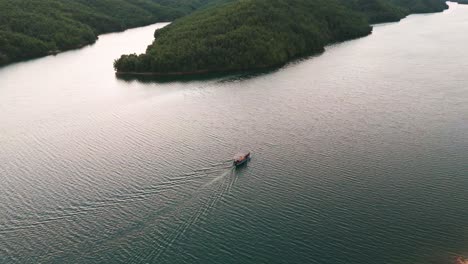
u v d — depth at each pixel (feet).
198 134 459.73
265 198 337.31
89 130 488.85
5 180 385.09
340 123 472.03
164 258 276.82
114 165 401.29
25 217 328.70
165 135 462.19
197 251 282.15
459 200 323.98
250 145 426.92
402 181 352.49
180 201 338.34
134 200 342.85
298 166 382.83
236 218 314.35
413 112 491.31
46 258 283.38
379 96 552.41
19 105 588.91
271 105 540.11
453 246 277.44
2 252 291.38
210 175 373.40
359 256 273.33
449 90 559.38
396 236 289.12
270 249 282.36
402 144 415.23
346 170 372.99
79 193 357.61
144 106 564.30
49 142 461.78
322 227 301.22
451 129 441.27
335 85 611.47
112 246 290.76
